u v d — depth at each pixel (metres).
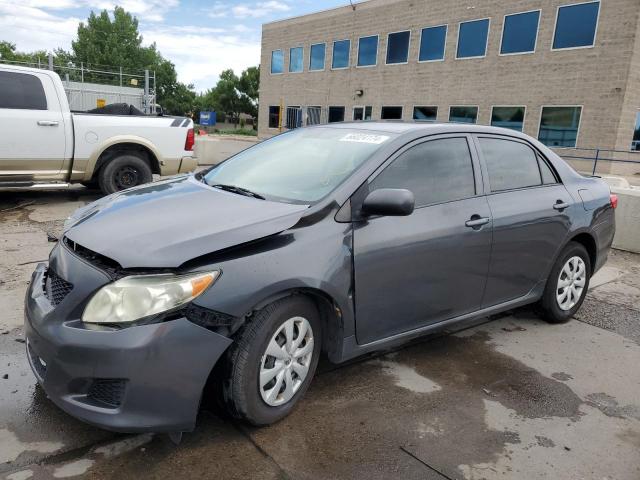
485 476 2.52
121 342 2.25
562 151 20.20
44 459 2.43
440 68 23.97
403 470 2.52
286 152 3.67
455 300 3.53
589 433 2.94
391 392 3.22
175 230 2.60
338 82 29.14
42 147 7.35
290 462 2.52
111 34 74.94
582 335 4.32
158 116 8.57
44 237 6.08
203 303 2.37
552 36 19.95
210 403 2.95
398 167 3.23
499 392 3.31
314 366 2.93
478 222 3.50
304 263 2.66
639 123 19.30
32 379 3.10
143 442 2.59
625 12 18.02
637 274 6.14
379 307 3.07
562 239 4.21
